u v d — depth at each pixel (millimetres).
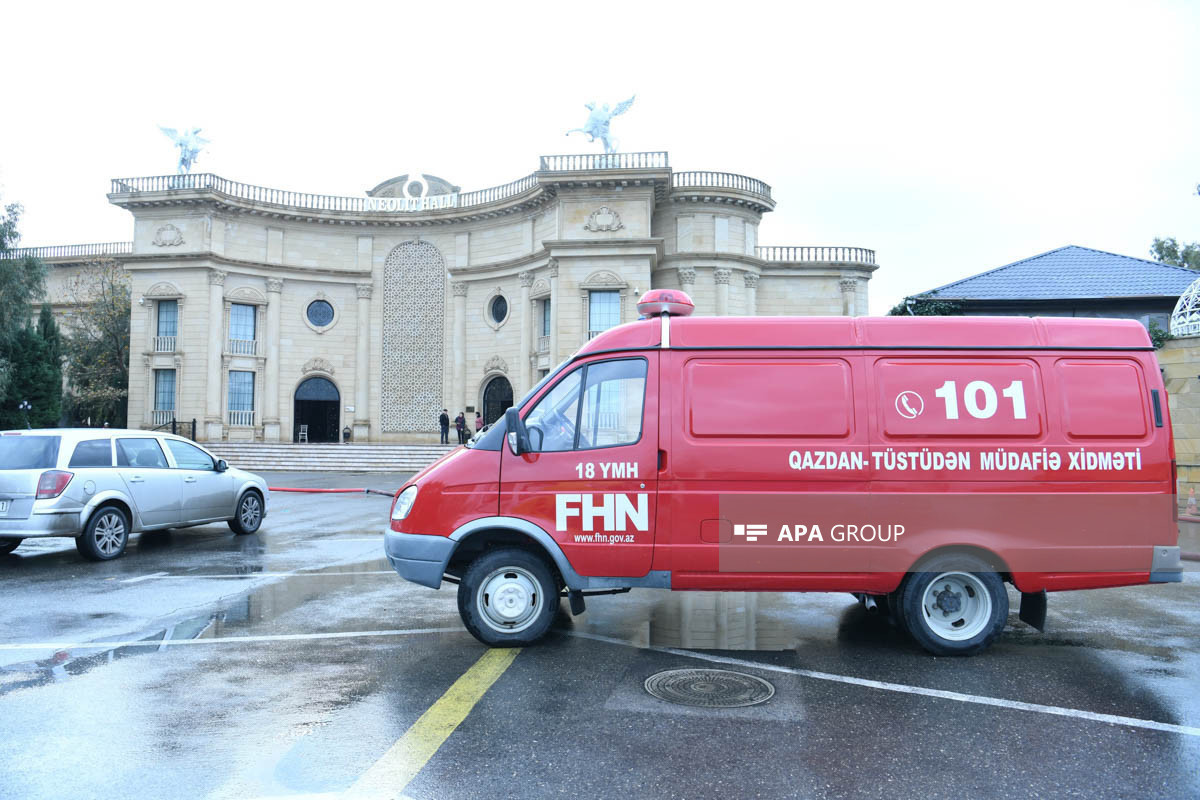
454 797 3709
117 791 3752
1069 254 26750
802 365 6215
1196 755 4262
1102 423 6109
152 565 10070
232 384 35344
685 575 6160
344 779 3891
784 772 4000
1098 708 4969
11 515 9727
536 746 4301
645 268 30609
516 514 6258
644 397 6273
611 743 4352
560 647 6316
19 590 8461
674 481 6168
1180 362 17484
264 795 3721
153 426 34312
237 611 7500
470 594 6270
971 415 6109
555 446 6316
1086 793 3803
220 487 12398
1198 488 17172
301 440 36750
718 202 33719
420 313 37562
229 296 35031
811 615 7523
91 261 40219
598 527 6199
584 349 6488
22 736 4426
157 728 4547
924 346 6188
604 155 31391
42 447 10203
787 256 36188
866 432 6113
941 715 4824
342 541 12258
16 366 33625
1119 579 6020
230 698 5059
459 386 36531
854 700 5082
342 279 37406
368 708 4883
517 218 34906
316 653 6090
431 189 38094
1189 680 5551
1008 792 3807
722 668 5762
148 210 34625
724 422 6188
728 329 6320
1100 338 6219
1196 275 24406
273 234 36312
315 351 37062
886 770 4035
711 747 4305
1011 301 23844
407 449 30562
